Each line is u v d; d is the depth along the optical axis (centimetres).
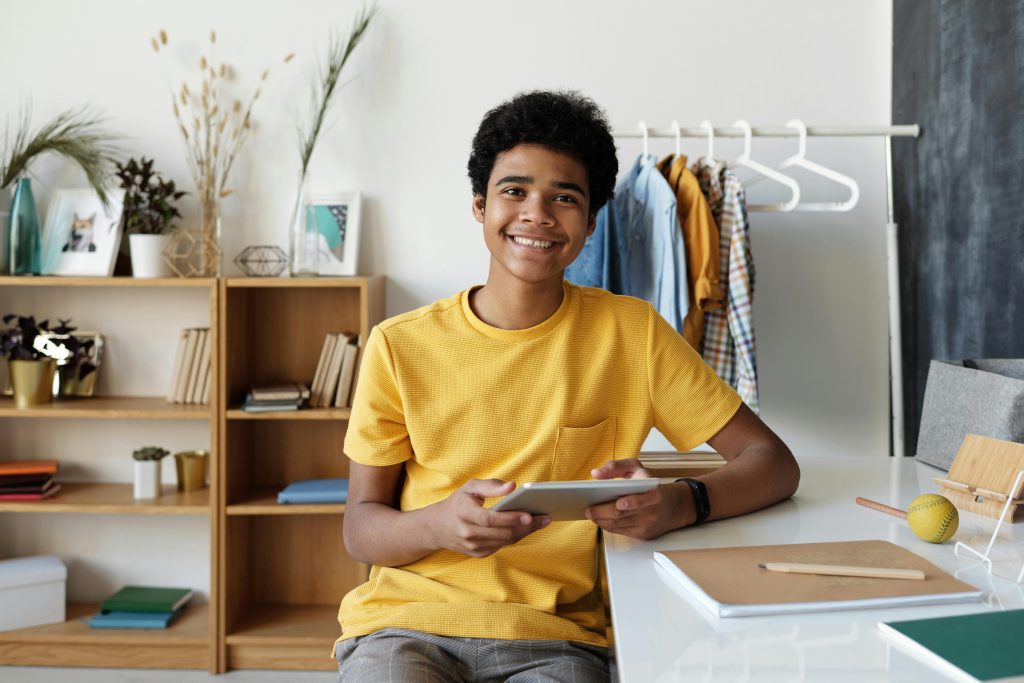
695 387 139
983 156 212
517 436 132
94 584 311
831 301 293
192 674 280
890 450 292
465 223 299
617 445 138
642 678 74
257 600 311
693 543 115
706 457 162
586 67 293
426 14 296
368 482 136
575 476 133
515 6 294
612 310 138
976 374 149
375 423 134
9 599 283
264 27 298
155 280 277
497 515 111
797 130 257
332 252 294
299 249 288
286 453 308
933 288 249
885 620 86
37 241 290
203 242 290
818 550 107
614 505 113
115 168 300
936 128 243
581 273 245
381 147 299
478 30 295
